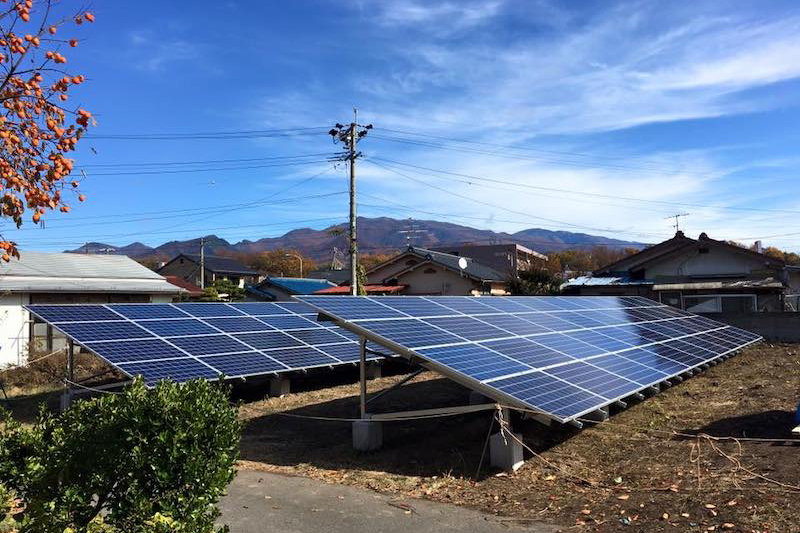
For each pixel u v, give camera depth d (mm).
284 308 18047
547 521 5594
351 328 8688
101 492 3617
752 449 7617
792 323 20672
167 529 3291
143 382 4066
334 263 69688
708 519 5270
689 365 12836
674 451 7891
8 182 4312
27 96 4492
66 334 11328
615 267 30875
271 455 8602
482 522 5617
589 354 10820
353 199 26562
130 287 24812
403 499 6418
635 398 11555
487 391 7551
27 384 15672
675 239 29719
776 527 4914
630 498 6109
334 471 7676
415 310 10367
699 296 25891
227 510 6055
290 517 5824
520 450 7641
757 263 26484
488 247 56594
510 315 12500
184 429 3648
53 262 25000
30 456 3914
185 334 13242
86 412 4113
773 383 13023
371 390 14289
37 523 3449
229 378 11570
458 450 8492
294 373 14586
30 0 4418
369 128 26734
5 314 20172
